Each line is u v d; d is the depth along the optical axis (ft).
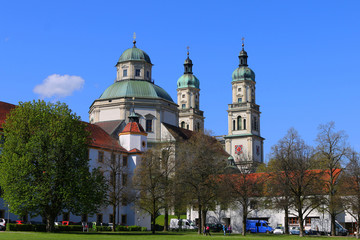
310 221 345.10
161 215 415.23
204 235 262.88
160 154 323.16
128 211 362.53
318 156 312.29
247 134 614.34
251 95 639.35
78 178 235.81
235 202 326.85
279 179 277.44
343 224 342.44
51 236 195.93
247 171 297.94
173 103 454.40
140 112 429.79
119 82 450.71
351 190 281.13
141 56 457.68
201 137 324.19
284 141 284.82
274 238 243.60
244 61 649.61
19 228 231.50
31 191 227.81
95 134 370.32
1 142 254.06
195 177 295.07
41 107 250.16
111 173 344.49
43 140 233.96
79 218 323.78
